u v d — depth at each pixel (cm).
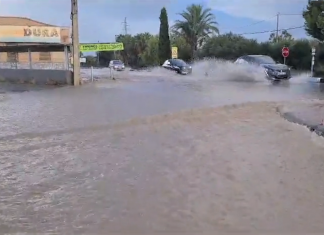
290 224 442
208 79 2770
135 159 704
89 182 587
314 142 826
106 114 1170
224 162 680
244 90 1925
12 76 2802
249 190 547
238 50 4366
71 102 1484
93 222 452
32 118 1123
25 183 586
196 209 484
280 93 1773
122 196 529
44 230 433
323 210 480
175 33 5175
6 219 462
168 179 595
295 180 588
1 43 3062
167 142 828
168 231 427
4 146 804
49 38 3120
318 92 1825
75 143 828
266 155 725
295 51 3769
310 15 3056
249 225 439
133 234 422
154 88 2061
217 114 1166
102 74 3475
